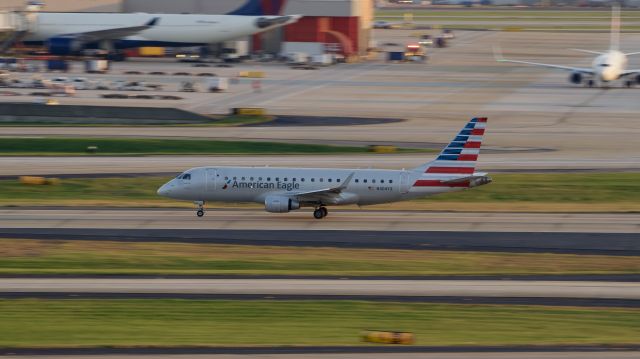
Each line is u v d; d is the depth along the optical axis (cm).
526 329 19650
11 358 17262
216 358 17312
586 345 18450
